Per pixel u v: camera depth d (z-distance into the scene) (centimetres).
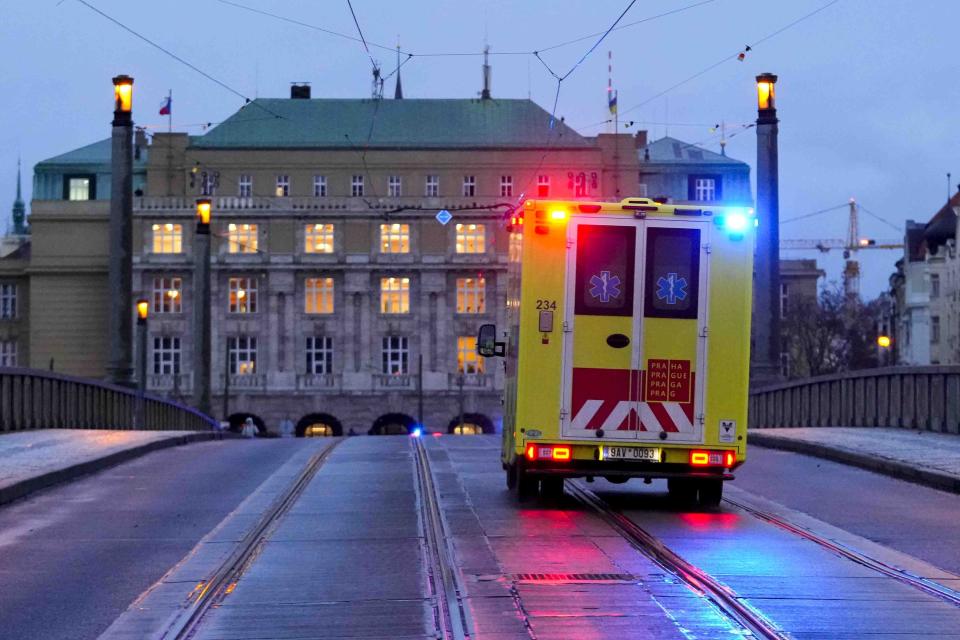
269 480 2561
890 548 1653
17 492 2247
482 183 11025
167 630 1214
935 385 3234
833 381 3881
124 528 1911
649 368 1973
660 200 2023
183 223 11088
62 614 1313
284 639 1168
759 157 3497
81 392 4097
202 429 5250
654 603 1284
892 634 1162
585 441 1972
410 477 2588
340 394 11038
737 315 1973
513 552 1606
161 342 11088
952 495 2241
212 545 1728
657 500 2205
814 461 2858
